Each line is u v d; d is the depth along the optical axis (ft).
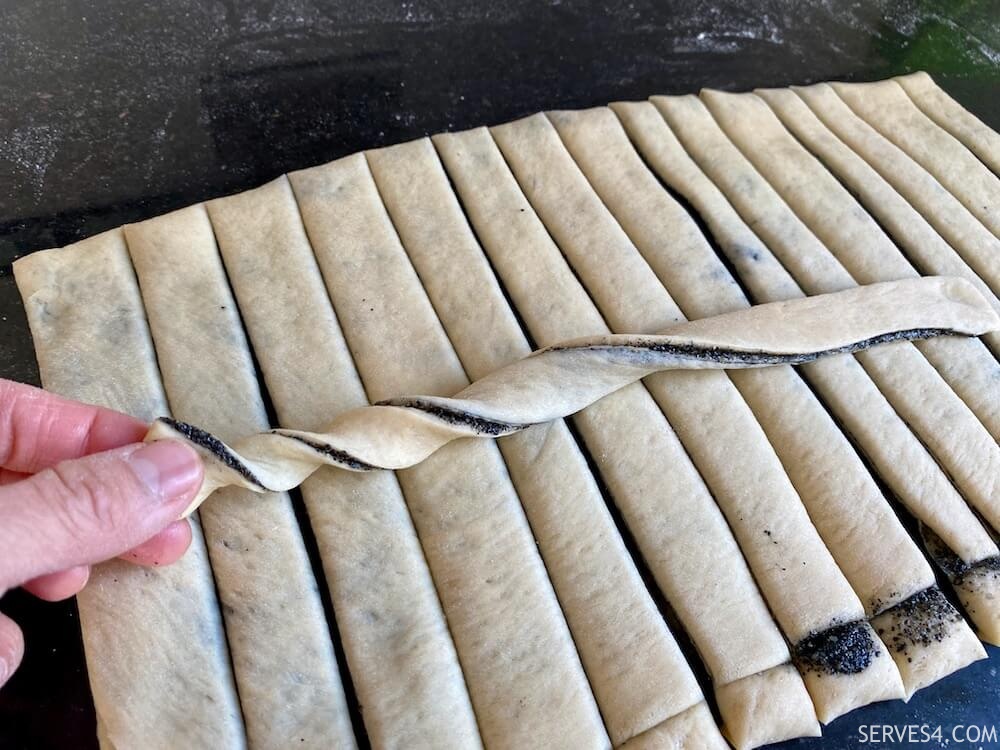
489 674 0.71
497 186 0.97
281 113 1.17
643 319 0.87
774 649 0.73
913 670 0.76
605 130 1.04
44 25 1.18
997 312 0.94
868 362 0.88
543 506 0.77
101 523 0.56
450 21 1.29
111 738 0.67
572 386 0.79
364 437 0.74
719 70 1.31
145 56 1.18
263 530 0.74
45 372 0.81
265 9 1.24
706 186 0.99
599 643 0.73
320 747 0.68
